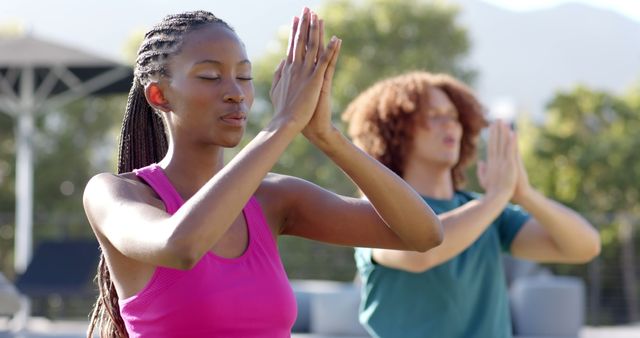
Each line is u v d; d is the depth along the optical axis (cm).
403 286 331
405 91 357
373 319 337
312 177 1597
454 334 332
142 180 201
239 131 197
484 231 344
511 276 989
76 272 995
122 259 194
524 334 900
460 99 360
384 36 1742
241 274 195
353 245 221
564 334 896
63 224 1448
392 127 357
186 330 191
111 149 1927
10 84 1123
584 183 1666
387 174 201
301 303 903
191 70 195
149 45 202
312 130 196
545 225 346
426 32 1759
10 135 1847
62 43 1083
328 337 855
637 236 1305
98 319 220
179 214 174
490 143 334
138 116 222
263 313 195
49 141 1864
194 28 198
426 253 316
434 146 353
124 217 184
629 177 1633
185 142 201
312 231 220
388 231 217
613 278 1297
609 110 1733
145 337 193
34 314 1244
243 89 198
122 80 1109
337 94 1648
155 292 191
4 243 1670
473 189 1504
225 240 198
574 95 1734
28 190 1115
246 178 177
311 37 194
